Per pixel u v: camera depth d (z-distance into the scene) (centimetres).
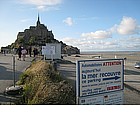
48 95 728
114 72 717
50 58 3331
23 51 3173
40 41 10000
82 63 654
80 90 654
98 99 686
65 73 1889
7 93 989
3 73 1730
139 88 1484
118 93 730
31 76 1204
